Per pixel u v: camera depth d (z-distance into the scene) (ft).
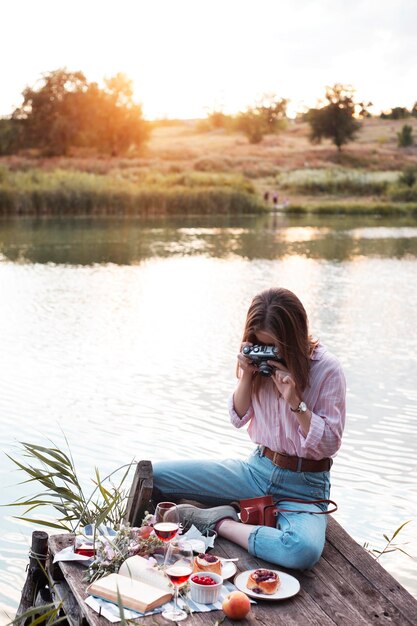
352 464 18.53
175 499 12.46
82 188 116.98
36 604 11.23
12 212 112.37
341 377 11.61
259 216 125.90
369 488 17.13
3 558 13.70
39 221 102.89
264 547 10.89
